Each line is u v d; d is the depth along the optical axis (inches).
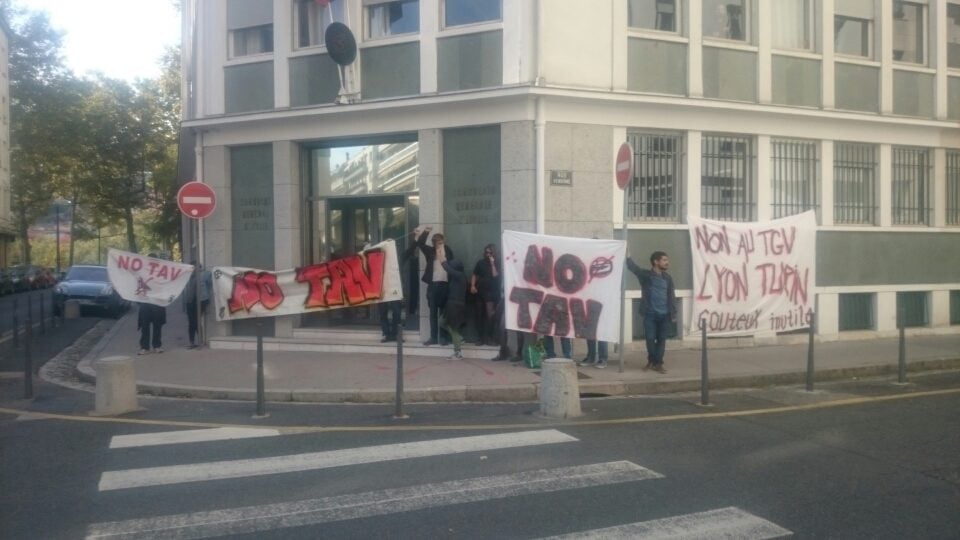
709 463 304.5
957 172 685.9
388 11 583.8
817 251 625.6
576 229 545.6
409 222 592.7
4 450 330.3
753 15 604.7
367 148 605.9
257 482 282.7
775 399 435.8
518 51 536.1
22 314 1071.6
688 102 567.5
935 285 670.5
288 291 589.3
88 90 1739.7
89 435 356.5
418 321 598.5
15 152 1785.2
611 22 554.9
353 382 462.9
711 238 567.8
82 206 1964.8
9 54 1785.2
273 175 613.0
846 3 640.4
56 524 242.2
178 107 1680.6
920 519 244.5
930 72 668.1
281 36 603.8
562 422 376.5
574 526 237.9
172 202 1683.1
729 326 574.2
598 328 492.1
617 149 557.3
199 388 454.0
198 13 637.9
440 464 304.0
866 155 653.3
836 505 257.0
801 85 619.8
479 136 557.3
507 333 526.6
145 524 241.4
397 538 229.1
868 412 398.3
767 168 608.1
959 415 390.0
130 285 598.2
